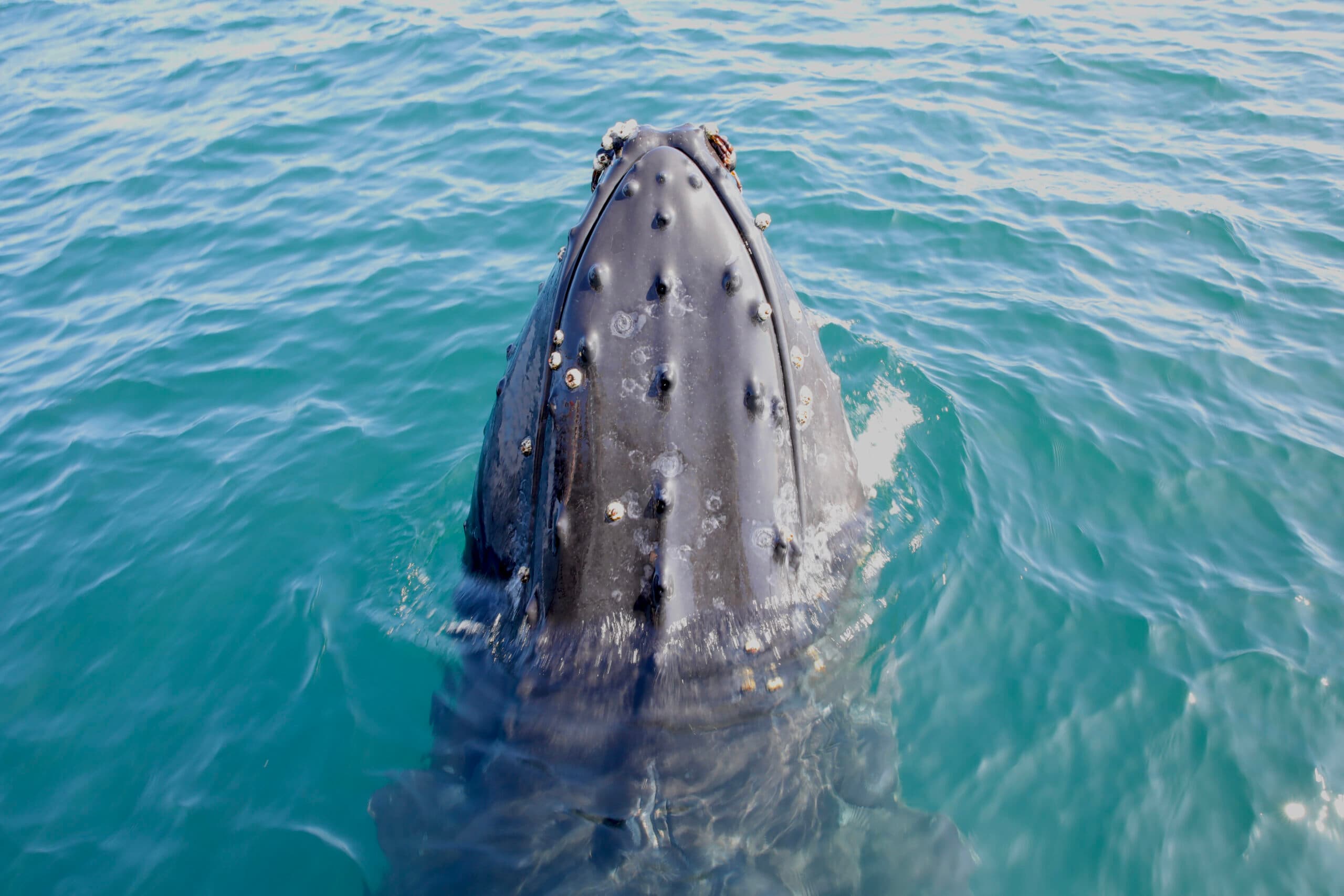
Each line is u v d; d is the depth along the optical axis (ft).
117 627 22.61
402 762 17.52
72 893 16.83
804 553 14.56
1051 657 19.63
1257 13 63.82
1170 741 17.92
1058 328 31.58
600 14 64.75
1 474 28.60
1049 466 25.30
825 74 54.44
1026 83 53.57
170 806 18.11
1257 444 26.11
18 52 68.74
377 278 36.32
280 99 55.72
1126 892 15.70
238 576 23.72
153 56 65.77
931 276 35.17
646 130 13.87
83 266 40.88
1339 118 47.96
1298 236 37.81
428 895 13.33
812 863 13.56
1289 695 18.81
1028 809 16.83
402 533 24.16
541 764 13.64
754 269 13.38
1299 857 16.12
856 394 27.35
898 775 16.28
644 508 13.01
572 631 13.58
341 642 20.92
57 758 19.42
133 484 27.43
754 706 13.93
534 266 36.11
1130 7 66.23
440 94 53.62
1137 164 44.34
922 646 19.21
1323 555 22.36
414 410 29.27
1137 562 22.30
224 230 42.11
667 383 12.66
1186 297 33.78
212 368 32.40
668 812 13.34
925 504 23.04
